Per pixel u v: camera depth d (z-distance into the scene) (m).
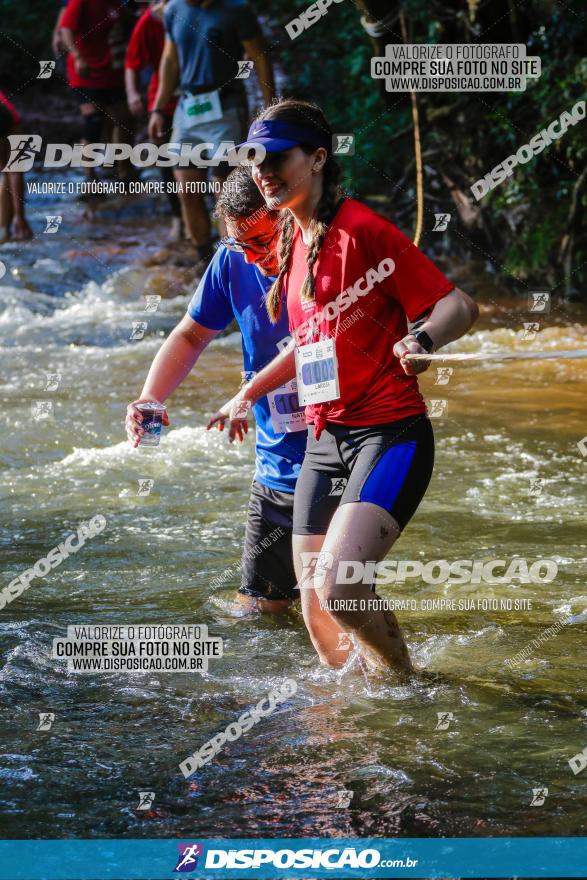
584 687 3.38
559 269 10.41
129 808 2.74
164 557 4.62
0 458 6.06
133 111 11.73
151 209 13.80
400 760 2.93
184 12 9.47
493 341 8.86
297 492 3.49
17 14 19.42
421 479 3.27
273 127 3.21
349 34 14.29
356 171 12.91
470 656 3.63
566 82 9.90
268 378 3.74
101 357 8.77
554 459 5.80
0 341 9.27
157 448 6.19
